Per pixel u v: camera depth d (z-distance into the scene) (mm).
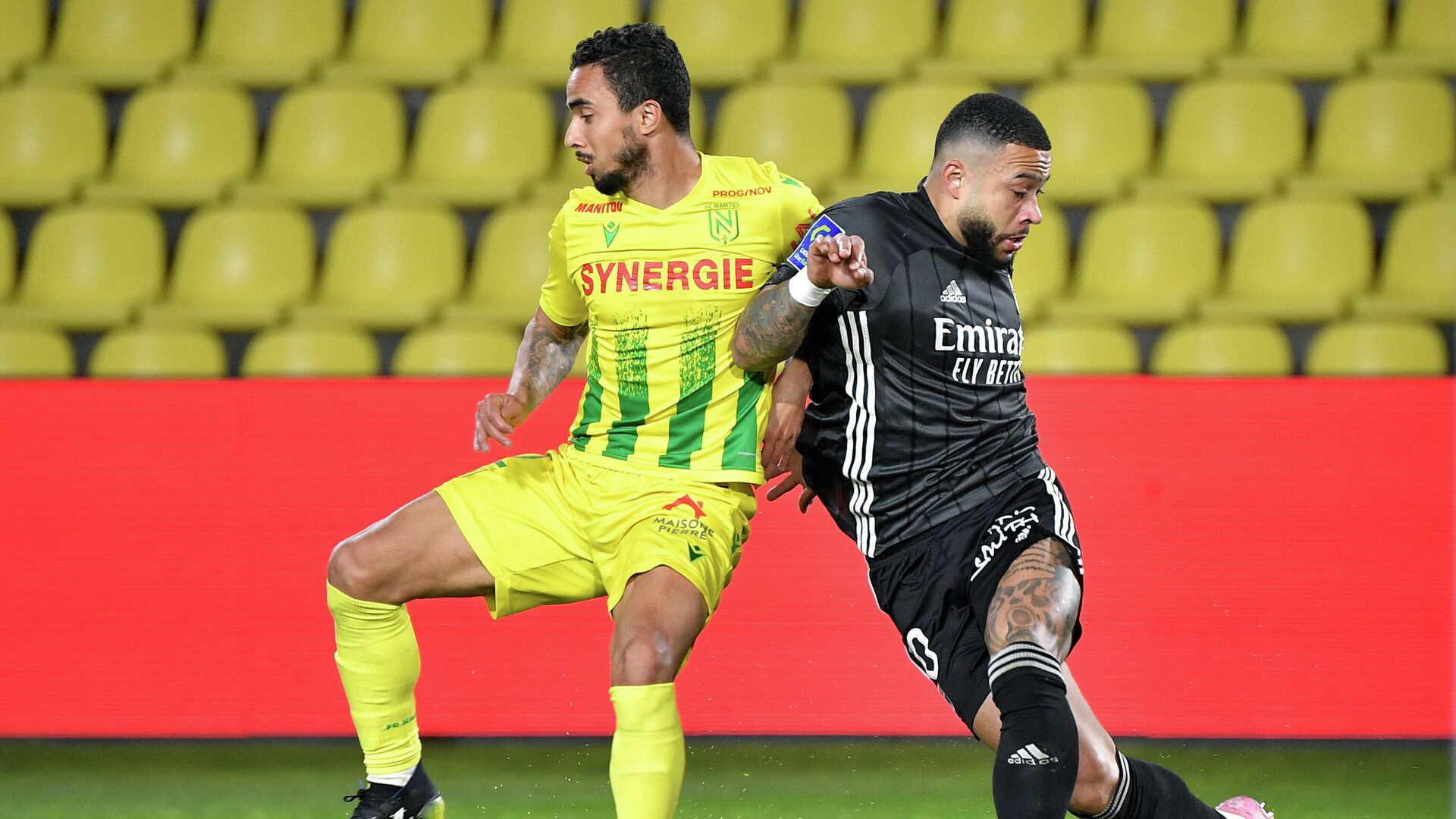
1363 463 16094
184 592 16484
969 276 10344
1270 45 24859
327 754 16719
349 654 11180
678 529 10484
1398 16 24859
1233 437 16188
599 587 11227
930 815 14109
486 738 17188
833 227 10289
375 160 24219
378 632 11125
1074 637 9656
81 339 22219
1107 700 16141
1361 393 16125
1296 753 16312
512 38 25797
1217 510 16156
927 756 16484
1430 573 16000
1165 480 16203
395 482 16438
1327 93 24297
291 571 16438
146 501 16547
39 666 16500
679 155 10781
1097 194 22672
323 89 24500
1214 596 16141
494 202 23188
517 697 16516
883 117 23719
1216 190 22719
